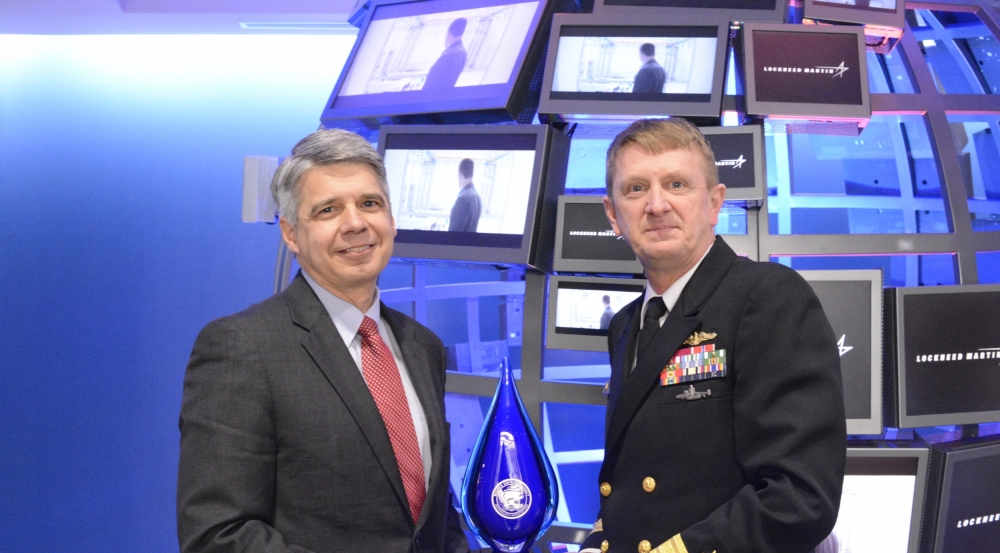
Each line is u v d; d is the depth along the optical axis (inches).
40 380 206.2
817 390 55.6
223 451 51.9
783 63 98.0
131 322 207.8
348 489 54.5
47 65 212.4
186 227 209.2
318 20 185.0
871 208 124.0
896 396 91.0
